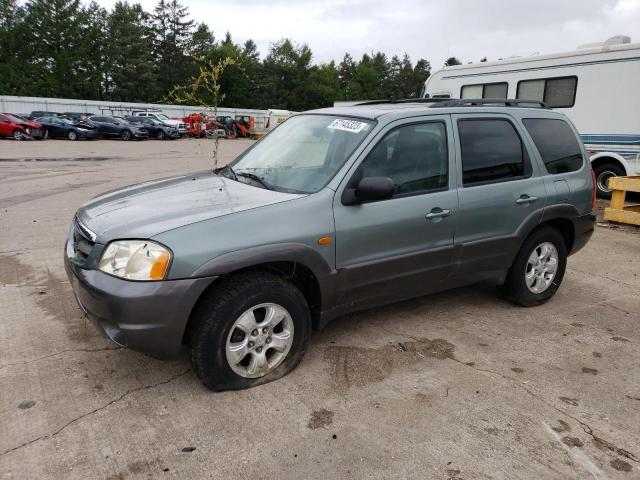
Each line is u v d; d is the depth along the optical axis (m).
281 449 2.79
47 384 3.33
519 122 4.61
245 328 3.23
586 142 10.61
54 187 11.49
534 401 3.31
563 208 4.75
